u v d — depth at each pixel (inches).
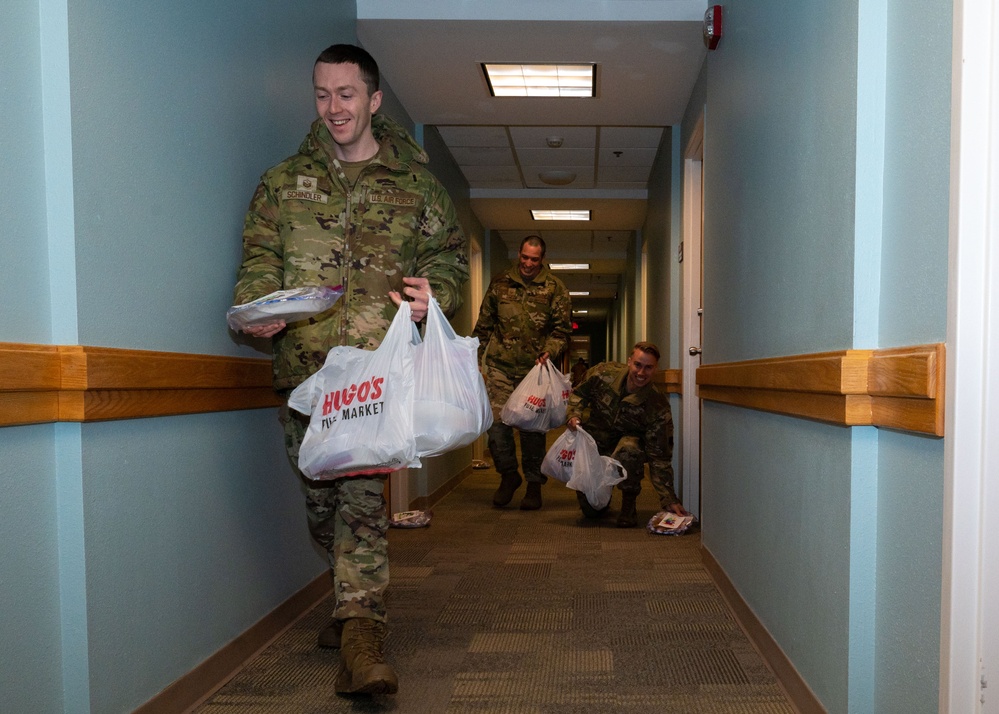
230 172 89.7
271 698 79.7
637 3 149.3
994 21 46.8
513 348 203.6
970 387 47.9
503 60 171.6
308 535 114.0
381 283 85.5
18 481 55.7
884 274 61.1
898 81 58.7
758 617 95.6
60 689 60.5
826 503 69.0
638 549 151.7
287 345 85.3
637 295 387.5
